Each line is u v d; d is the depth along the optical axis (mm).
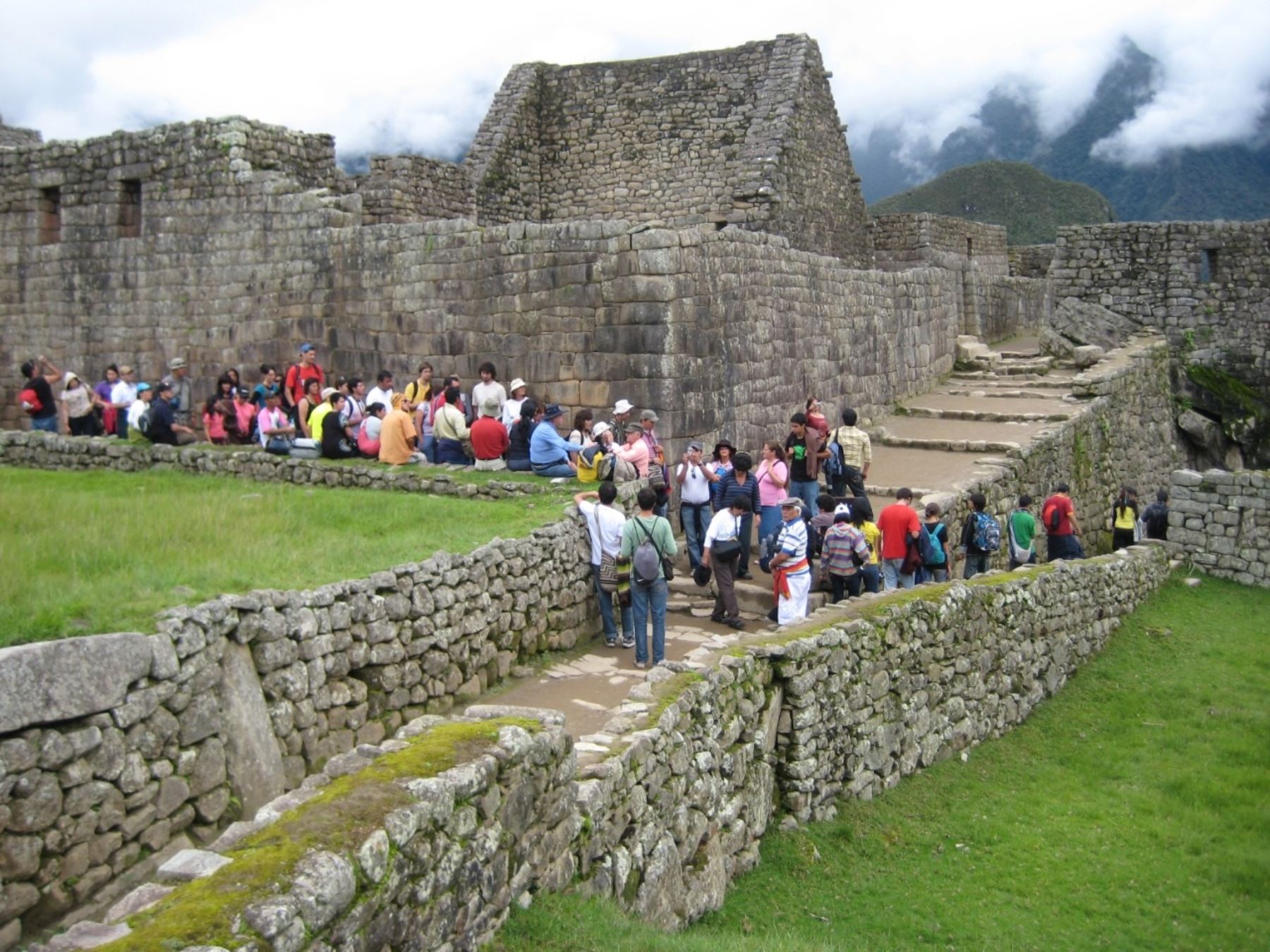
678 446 16062
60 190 23156
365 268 19156
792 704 10102
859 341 22828
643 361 16047
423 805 5051
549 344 16859
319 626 8242
